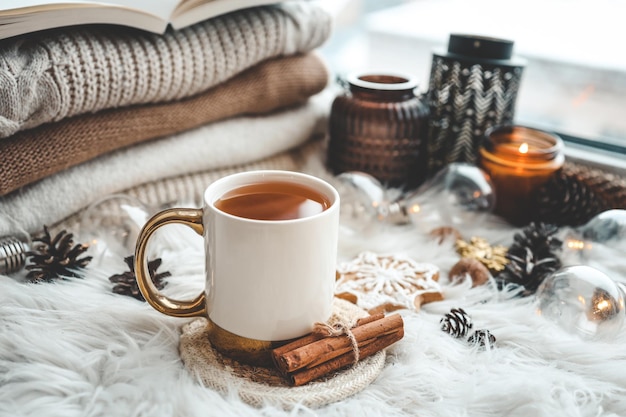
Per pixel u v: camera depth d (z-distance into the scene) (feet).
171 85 1.92
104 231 1.76
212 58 1.98
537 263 1.83
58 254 1.69
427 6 2.84
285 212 1.41
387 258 1.93
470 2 2.74
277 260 1.34
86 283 1.67
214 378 1.42
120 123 1.90
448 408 1.41
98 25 1.84
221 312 1.43
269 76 2.20
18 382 1.40
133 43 1.83
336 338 1.44
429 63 2.90
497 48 2.24
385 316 1.60
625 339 1.61
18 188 1.80
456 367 1.54
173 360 1.49
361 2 2.95
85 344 1.50
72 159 1.82
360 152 2.25
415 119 2.23
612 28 2.47
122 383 1.39
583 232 1.90
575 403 1.43
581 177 2.24
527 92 2.72
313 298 1.42
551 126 2.67
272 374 1.44
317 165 2.36
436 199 2.07
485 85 2.25
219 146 2.15
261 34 2.08
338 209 1.41
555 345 1.58
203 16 1.90
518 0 2.63
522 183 2.13
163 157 2.03
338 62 3.07
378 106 2.21
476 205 2.04
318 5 2.31
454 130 2.35
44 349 1.45
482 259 1.93
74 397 1.36
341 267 1.86
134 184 2.00
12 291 1.58
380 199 2.02
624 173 2.18
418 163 2.32
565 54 2.59
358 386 1.43
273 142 2.29
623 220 1.82
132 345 1.49
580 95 2.60
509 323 1.65
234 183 1.50
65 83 1.70
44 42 1.69
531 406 1.40
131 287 1.66
